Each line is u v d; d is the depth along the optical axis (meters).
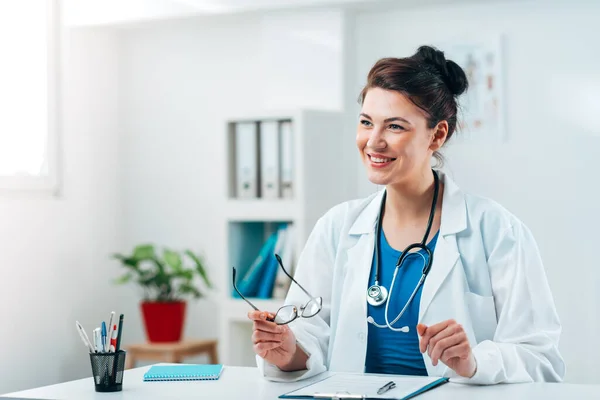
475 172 3.92
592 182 3.75
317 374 1.94
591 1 3.75
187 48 4.64
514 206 3.87
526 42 3.85
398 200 2.10
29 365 4.25
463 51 3.95
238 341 4.01
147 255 4.22
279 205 3.86
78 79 4.56
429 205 2.10
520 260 1.98
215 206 4.57
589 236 3.75
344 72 4.09
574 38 3.78
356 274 2.11
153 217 4.75
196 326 4.62
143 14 4.37
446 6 3.99
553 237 3.81
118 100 4.81
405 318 2.01
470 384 1.78
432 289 2.00
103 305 4.70
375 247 2.12
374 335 2.05
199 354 4.29
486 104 3.90
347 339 2.06
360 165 4.13
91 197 4.63
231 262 4.01
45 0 4.38
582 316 3.76
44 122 4.37
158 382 1.88
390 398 1.59
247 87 4.48
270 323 1.87
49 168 4.38
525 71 3.86
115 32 4.78
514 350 1.84
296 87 4.21
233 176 4.01
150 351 4.11
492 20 3.91
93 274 4.64
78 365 4.54
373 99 2.00
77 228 4.55
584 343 3.76
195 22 4.46
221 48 4.55
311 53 4.16
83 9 4.48
